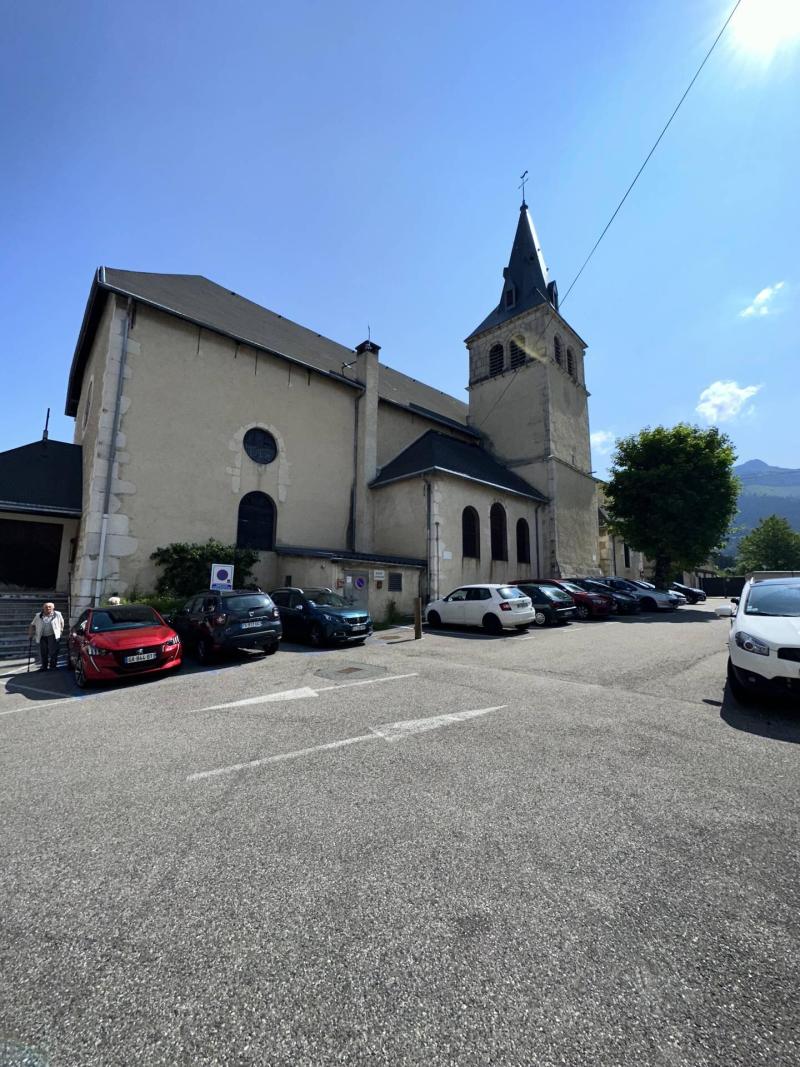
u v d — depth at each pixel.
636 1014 1.66
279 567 15.61
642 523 23.98
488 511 19.47
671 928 2.05
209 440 14.74
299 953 1.95
